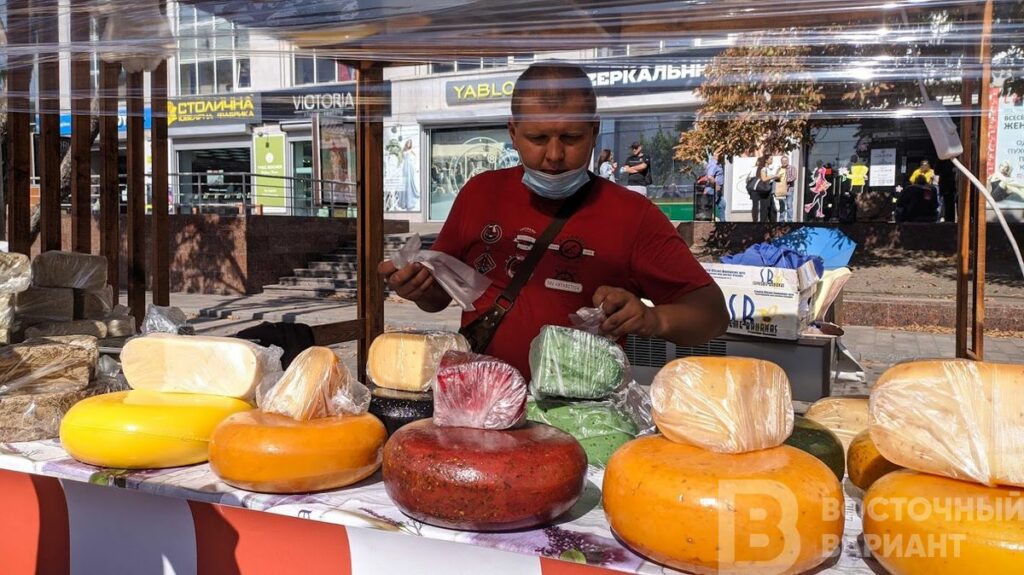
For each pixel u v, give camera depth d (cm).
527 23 180
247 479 110
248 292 1170
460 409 108
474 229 192
